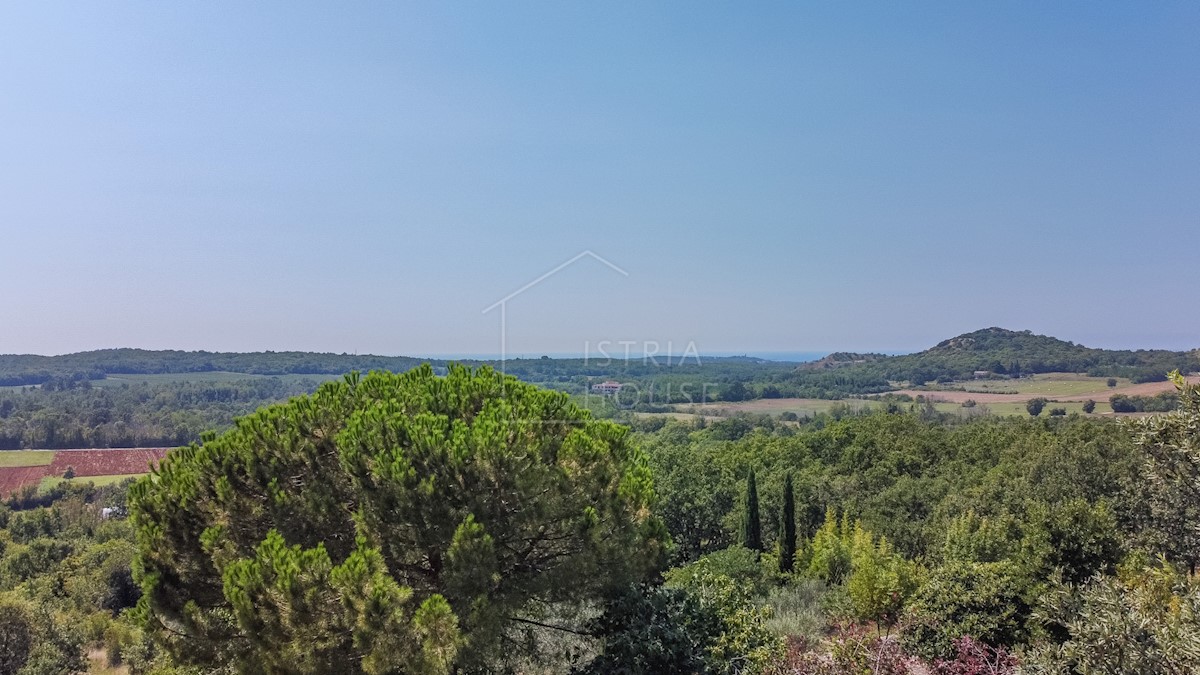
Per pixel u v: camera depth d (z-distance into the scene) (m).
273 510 9.04
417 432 8.70
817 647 13.31
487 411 9.76
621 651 9.90
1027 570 14.57
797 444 51.59
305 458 9.46
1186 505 11.25
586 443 9.50
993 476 38.75
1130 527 23.11
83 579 37.06
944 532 33.19
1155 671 6.84
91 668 20.22
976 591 13.81
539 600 9.73
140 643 16.94
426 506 8.39
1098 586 8.44
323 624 7.74
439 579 8.95
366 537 8.63
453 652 7.52
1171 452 8.40
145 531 9.17
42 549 46.75
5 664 17.19
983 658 10.34
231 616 8.73
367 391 10.77
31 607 18.53
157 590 8.83
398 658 7.45
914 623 13.45
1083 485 32.19
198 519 9.34
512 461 8.66
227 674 8.89
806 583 21.88
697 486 38.81
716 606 11.19
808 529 43.59
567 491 9.22
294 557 7.81
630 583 10.45
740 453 49.03
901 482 43.81
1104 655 7.27
